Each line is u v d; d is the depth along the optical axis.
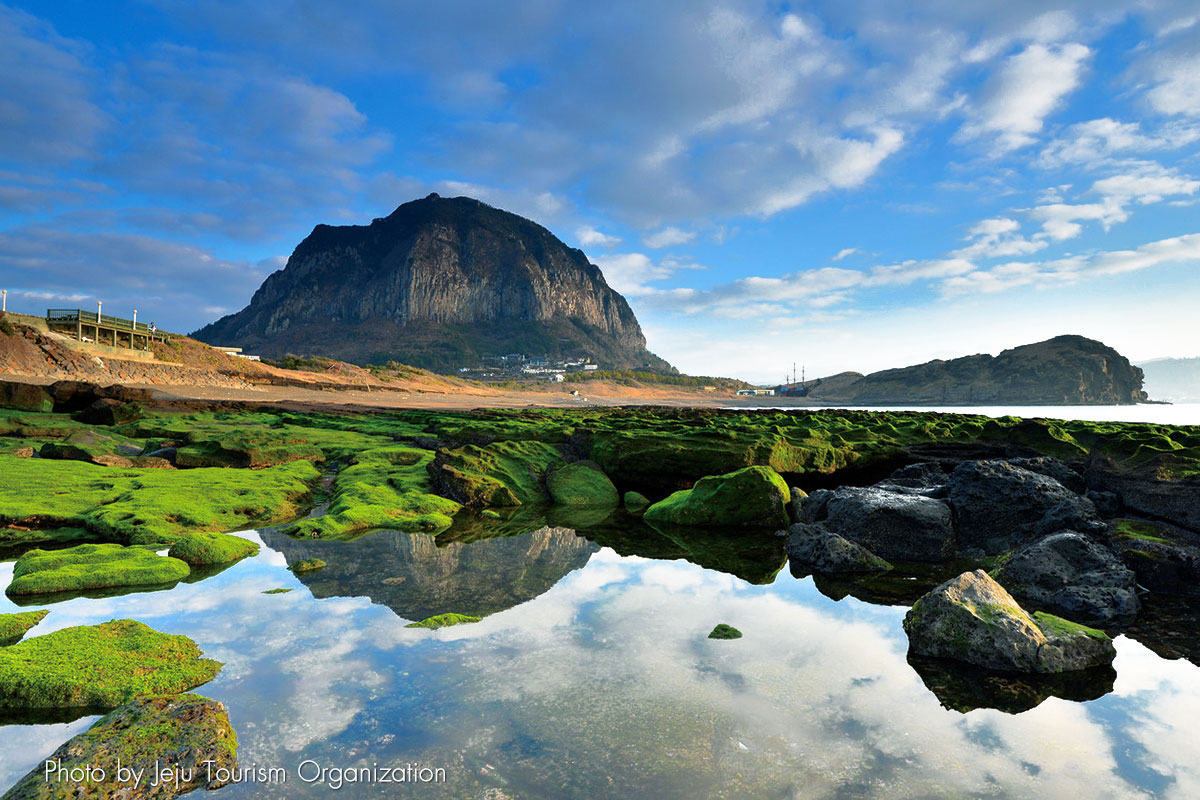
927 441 23.33
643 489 22.31
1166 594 10.75
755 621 9.21
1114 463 16.12
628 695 6.62
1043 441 20.42
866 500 14.34
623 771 5.17
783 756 5.46
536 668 7.30
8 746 5.58
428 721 5.99
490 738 5.69
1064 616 9.76
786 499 17.36
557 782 4.99
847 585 11.33
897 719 6.21
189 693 6.54
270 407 49.75
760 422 33.75
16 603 9.41
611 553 13.75
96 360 77.19
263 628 8.49
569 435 27.05
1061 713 6.45
